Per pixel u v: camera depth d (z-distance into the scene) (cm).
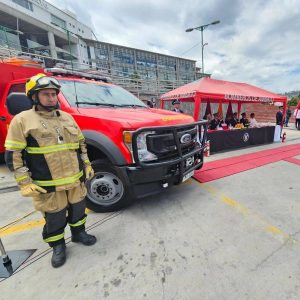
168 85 1872
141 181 250
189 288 162
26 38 3325
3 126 432
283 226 244
